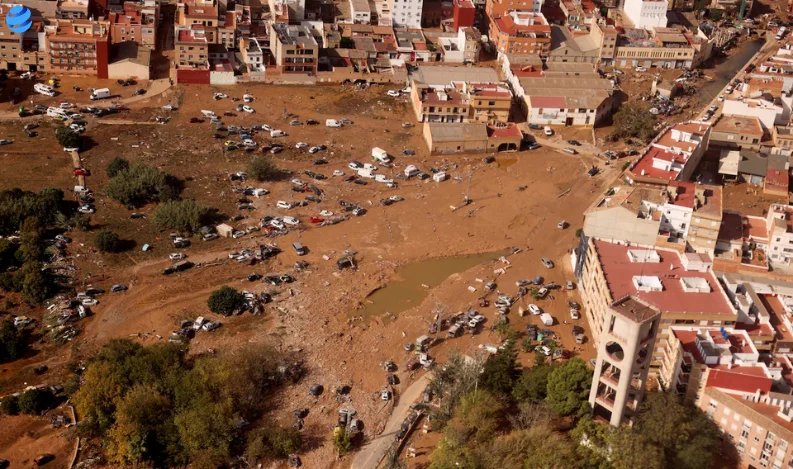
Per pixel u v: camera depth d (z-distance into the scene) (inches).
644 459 7859.3
